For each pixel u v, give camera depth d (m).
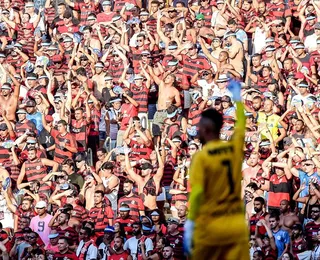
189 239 16.30
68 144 38.84
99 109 40.34
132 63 42.75
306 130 35.81
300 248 29.98
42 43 44.81
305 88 37.03
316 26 40.66
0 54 45.50
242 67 40.75
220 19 43.38
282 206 30.61
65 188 35.16
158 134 38.78
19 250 33.00
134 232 31.80
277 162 33.19
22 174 37.97
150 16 44.47
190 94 39.78
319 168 32.78
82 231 32.50
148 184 34.78
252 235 30.23
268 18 43.34
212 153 17.25
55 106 40.78
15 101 41.75
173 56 40.94
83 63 42.94
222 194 17.23
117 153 36.34
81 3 47.22
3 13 47.97
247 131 35.72
